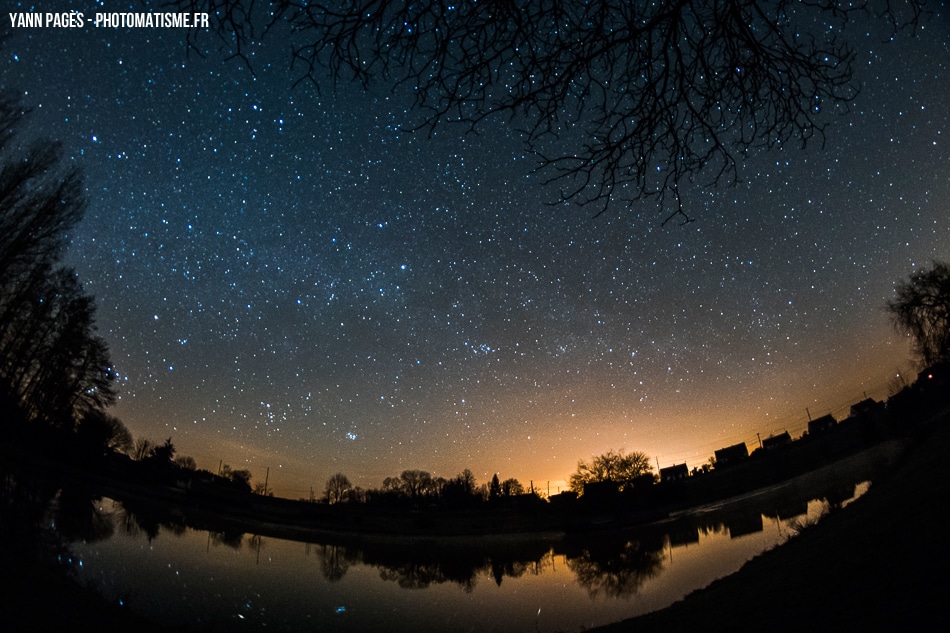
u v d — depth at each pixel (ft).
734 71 14.16
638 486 134.10
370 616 44.34
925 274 113.09
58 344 112.88
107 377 127.34
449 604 50.26
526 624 41.98
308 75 11.32
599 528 111.14
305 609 43.70
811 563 27.09
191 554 60.80
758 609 21.91
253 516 127.65
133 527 72.08
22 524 49.98
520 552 90.68
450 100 12.39
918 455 52.70
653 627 25.20
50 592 26.76
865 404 190.70
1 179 77.97
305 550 86.12
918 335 113.19
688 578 50.29
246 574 55.21
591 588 53.67
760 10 12.55
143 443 207.62
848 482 82.84
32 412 117.08
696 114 13.75
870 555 23.35
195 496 139.54
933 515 24.58
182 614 34.99
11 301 95.35
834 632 16.75
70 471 115.55
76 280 111.55
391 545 102.53
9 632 20.34
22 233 82.33
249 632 34.24
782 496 98.58
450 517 158.61
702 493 137.18
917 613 16.02
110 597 33.35
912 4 12.42
